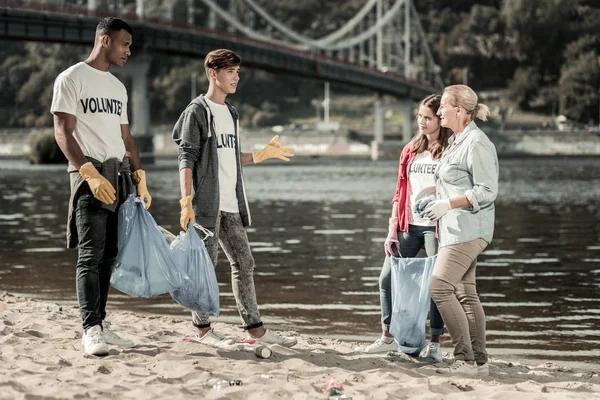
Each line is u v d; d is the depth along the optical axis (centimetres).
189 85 17312
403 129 13775
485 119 711
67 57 17638
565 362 835
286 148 796
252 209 3412
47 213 3127
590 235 2327
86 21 7469
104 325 751
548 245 2055
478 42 19088
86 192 712
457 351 698
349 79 11619
